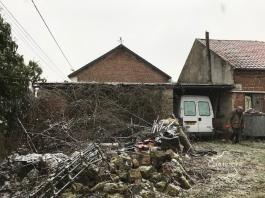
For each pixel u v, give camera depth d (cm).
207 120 2092
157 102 1998
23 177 1126
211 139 2205
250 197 1051
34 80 1462
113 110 1786
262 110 2397
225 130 2255
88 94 1841
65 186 959
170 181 1098
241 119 2083
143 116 1958
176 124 1631
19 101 1402
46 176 1055
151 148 1282
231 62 2422
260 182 1209
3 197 993
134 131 1698
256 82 2392
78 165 1038
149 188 1027
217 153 1669
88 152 1103
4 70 1106
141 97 1969
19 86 1169
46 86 1806
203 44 2842
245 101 2369
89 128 1608
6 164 1161
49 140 1443
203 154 1594
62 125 1516
